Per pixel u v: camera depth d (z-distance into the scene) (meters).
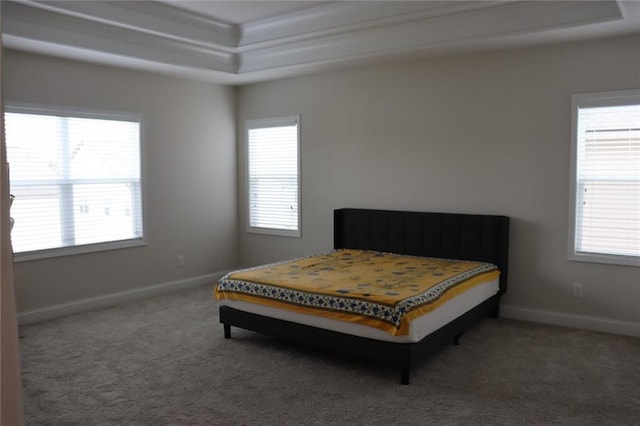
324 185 6.05
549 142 4.60
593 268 4.45
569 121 4.49
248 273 4.30
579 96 4.43
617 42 4.24
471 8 4.23
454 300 3.85
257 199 6.69
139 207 5.69
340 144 5.88
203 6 4.71
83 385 3.35
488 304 4.54
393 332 3.25
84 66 5.09
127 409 3.01
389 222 5.41
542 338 4.22
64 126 4.98
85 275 5.19
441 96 5.15
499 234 4.75
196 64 5.46
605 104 4.32
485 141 4.93
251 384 3.36
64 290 5.02
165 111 5.89
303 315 3.73
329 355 3.88
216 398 3.15
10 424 0.88
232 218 6.79
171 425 2.82
